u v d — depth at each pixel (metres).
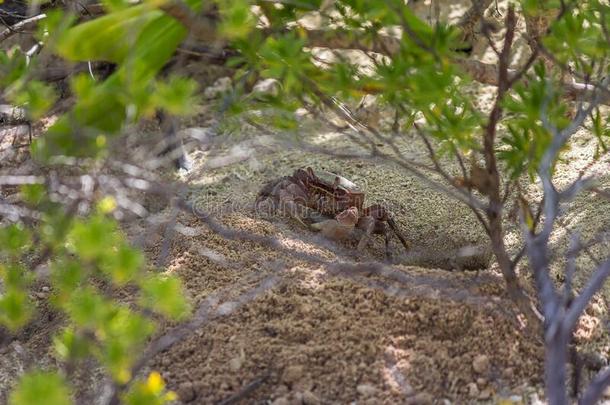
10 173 5.88
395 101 4.66
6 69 4.38
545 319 5.16
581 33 4.24
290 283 5.79
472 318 5.45
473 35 6.09
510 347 5.30
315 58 4.57
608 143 7.38
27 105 4.54
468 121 4.43
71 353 3.71
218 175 7.91
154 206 7.34
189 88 3.64
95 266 4.15
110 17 4.04
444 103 4.43
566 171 7.34
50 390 3.18
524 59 8.55
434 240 7.09
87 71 6.02
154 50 4.09
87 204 4.91
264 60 4.40
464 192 4.87
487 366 5.24
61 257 5.10
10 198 6.13
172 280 3.45
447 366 5.24
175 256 6.29
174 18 4.13
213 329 5.48
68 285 3.83
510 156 4.70
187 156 7.95
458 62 5.11
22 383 3.30
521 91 4.35
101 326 3.48
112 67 6.52
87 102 3.91
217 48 4.82
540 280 4.00
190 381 5.25
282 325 5.45
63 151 4.30
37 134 7.57
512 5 4.52
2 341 5.92
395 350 5.32
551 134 4.30
